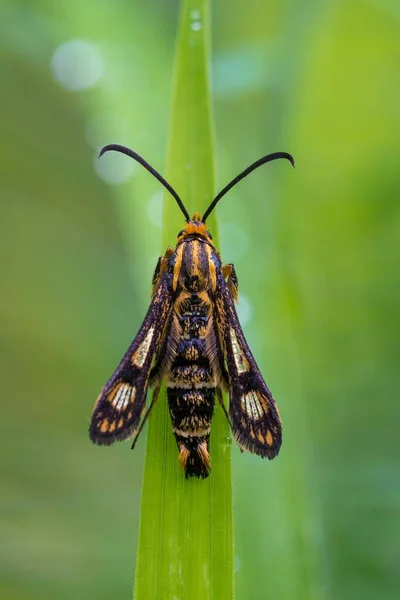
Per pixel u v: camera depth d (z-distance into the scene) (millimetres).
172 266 76
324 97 86
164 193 76
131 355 75
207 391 75
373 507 83
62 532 81
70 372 86
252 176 83
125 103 79
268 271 79
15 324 86
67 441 84
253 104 84
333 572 81
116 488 83
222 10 84
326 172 86
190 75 75
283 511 75
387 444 85
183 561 72
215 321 76
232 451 76
